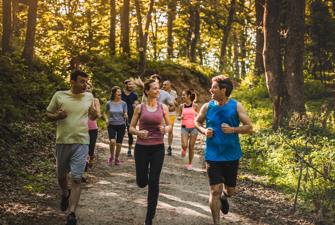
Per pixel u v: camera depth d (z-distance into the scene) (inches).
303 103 389.1
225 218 171.5
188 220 166.9
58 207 173.3
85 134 155.1
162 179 245.6
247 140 352.8
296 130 341.7
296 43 387.9
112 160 283.3
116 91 276.4
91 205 180.7
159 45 1301.7
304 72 634.8
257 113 519.2
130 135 314.2
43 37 679.1
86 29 697.0
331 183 204.8
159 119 159.9
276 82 406.6
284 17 477.1
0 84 351.3
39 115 358.9
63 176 156.6
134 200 193.6
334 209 173.5
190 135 280.5
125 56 815.1
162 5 864.3
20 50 534.0
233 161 146.3
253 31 1099.9
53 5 841.5
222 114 145.9
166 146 377.1
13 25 632.4
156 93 159.9
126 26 832.3
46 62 547.2
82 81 152.6
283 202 196.5
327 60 584.1
